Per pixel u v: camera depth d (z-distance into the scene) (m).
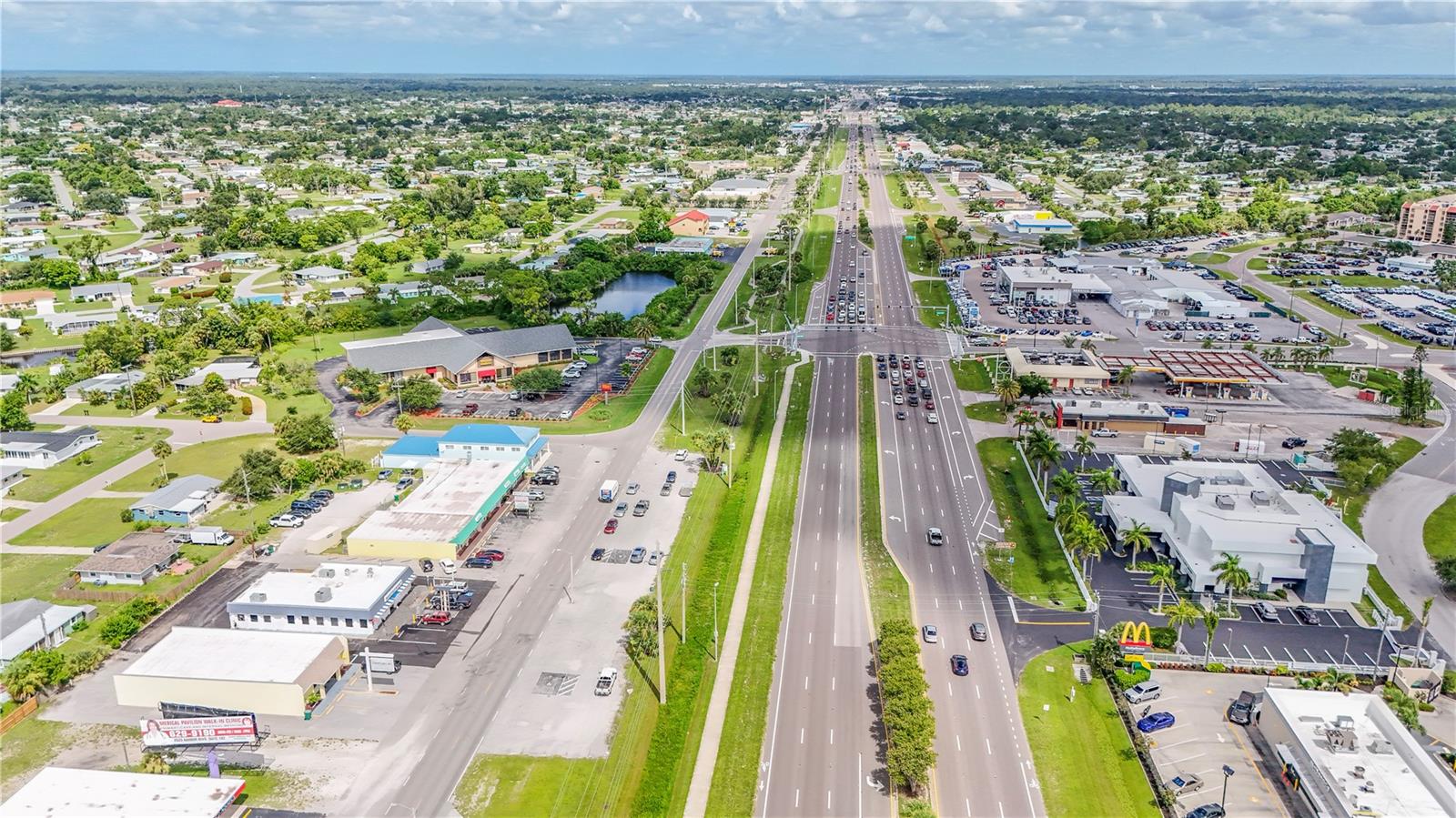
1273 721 114.19
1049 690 124.75
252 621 137.38
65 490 185.38
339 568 146.50
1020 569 155.75
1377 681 126.25
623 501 179.75
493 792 106.31
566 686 124.94
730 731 117.06
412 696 122.81
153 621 139.75
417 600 145.38
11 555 159.62
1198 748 114.38
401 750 113.00
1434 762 102.94
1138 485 175.38
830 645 134.50
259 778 108.06
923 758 105.00
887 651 123.12
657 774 108.12
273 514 173.38
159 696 120.38
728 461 196.62
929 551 161.50
